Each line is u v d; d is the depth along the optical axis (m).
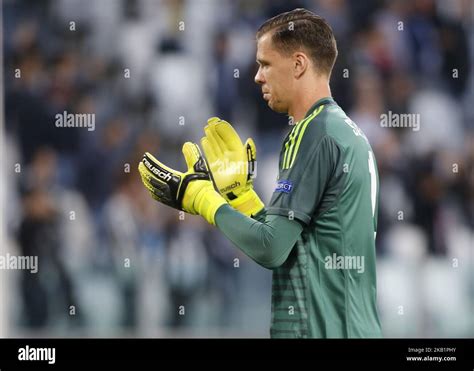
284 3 35.66
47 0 37.12
